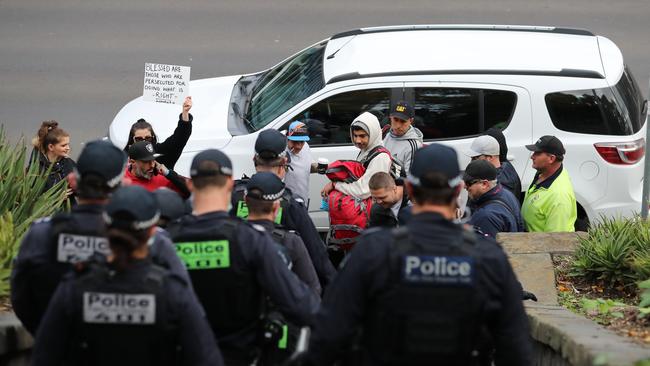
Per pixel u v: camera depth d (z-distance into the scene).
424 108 40.66
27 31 67.06
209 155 18.66
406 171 36.84
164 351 15.86
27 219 28.58
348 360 16.33
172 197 21.78
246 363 18.98
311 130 40.53
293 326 20.91
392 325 15.61
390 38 43.22
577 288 30.19
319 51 44.66
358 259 15.71
